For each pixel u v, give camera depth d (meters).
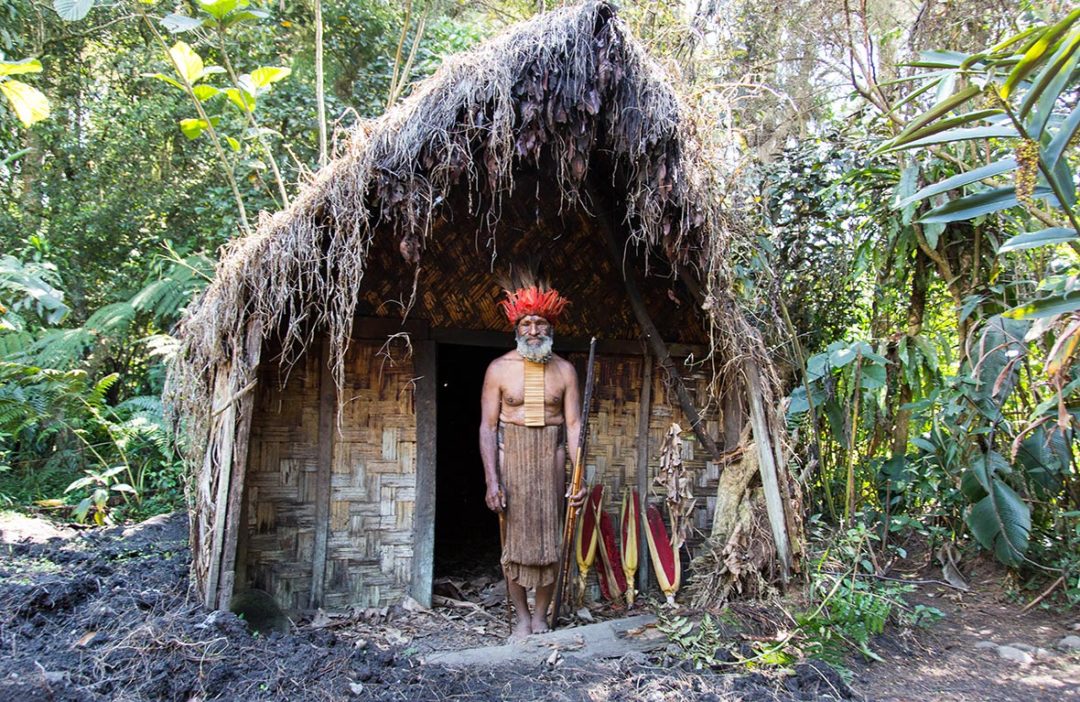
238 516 3.42
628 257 4.32
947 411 4.12
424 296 4.12
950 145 4.45
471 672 3.19
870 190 4.84
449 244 4.14
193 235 8.33
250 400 3.44
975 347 4.12
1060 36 2.23
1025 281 4.10
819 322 5.36
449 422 7.36
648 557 4.35
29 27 7.66
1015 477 4.15
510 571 3.67
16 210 8.15
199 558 3.55
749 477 4.03
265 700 2.82
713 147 3.75
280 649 3.16
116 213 8.10
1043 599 4.04
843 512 4.73
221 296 3.43
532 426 3.64
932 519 4.70
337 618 3.80
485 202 4.09
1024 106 2.34
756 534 3.93
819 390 4.74
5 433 6.03
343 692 2.89
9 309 6.72
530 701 2.93
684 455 4.44
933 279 4.76
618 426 4.38
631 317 4.43
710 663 3.26
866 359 4.46
